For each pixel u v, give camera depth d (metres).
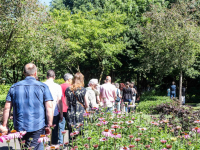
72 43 18.55
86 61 24.64
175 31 13.40
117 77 27.84
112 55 21.27
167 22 13.74
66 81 4.91
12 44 11.52
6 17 10.17
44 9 11.66
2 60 11.57
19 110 2.83
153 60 15.27
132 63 23.34
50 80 4.35
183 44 13.38
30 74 3.01
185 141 3.79
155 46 14.57
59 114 4.45
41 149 2.87
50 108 2.96
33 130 2.82
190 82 25.20
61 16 20.00
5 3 10.28
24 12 10.69
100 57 21.67
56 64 22.98
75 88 4.07
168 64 14.34
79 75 4.19
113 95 6.54
